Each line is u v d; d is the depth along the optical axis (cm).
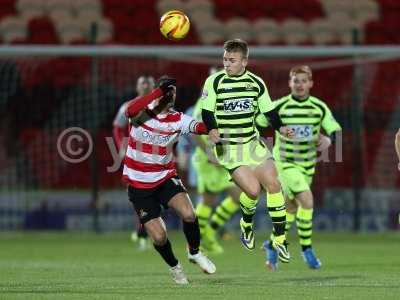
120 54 6431
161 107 3312
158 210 3388
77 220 6925
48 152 7319
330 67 7219
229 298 2945
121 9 8494
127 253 5350
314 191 7038
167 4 8581
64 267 4362
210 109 3584
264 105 3616
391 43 8488
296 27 8531
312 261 4219
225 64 3591
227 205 5181
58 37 8312
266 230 6756
